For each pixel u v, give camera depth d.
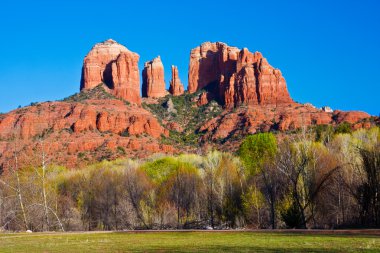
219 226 60.12
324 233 33.75
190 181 72.56
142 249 27.14
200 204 70.25
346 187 48.91
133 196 71.81
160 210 68.12
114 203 72.06
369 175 43.47
